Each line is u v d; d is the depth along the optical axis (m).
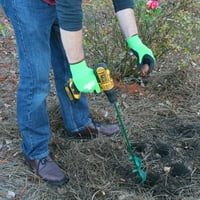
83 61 2.22
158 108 3.53
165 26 3.81
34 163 2.77
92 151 2.97
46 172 2.73
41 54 2.48
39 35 2.44
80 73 2.22
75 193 2.63
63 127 3.24
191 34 3.98
